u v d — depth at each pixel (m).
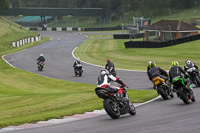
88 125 31.66
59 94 62.81
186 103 42.44
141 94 56.50
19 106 50.81
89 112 40.22
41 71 118.00
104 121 33.53
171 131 26.48
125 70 110.88
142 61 137.50
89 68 121.81
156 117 34.00
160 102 46.28
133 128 28.67
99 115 38.00
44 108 46.47
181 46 166.12
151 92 58.47
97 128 29.77
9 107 50.31
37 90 78.06
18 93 71.38
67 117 37.28
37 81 94.38
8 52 194.12
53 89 79.38
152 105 43.91
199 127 27.28
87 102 49.66
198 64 118.19
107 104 33.91
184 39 172.88
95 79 92.81
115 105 34.41
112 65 87.19
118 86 36.75
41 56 120.31
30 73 112.56
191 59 132.00
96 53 178.62
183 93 41.97
